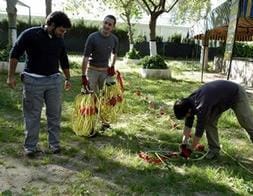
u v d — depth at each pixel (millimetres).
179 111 3117
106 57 4027
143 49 21406
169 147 3830
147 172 3143
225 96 3148
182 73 11766
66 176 2998
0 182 2852
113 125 4551
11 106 5156
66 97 6039
